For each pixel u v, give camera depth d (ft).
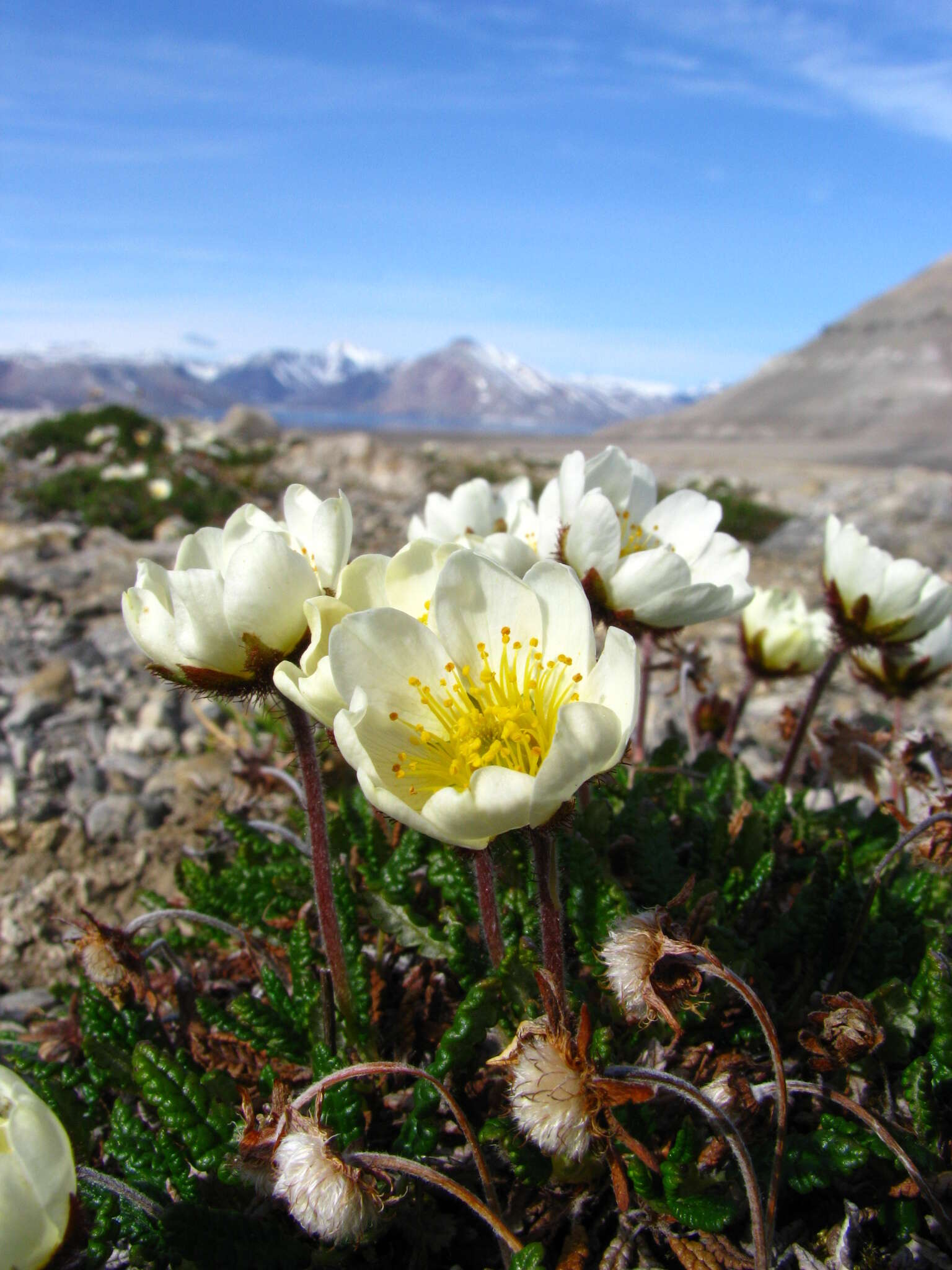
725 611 0.36
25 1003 0.54
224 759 0.75
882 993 0.34
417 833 0.40
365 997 0.36
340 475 2.79
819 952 0.38
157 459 2.41
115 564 1.34
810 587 1.57
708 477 3.75
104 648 1.02
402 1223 0.30
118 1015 0.37
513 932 0.37
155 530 1.66
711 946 0.36
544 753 0.27
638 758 0.55
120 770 0.76
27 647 1.01
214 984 0.43
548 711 0.27
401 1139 0.31
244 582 0.28
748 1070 0.34
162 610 0.30
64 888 0.63
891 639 0.46
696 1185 0.29
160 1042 0.38
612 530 0.35
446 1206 0.32
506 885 0.37
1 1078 0.22
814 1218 0.31
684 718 0.78
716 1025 0.35
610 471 0.40
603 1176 0.31
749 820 0.43
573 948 0.37
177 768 0.75
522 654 0.28
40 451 2.64
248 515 0.32
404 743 0.27
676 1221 0.29
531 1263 0.25
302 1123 0.25
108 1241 0.28
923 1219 0.30
